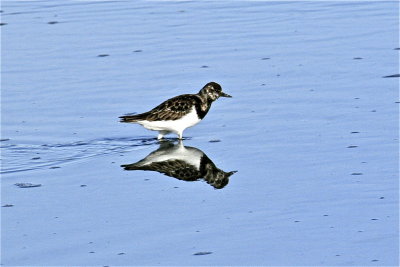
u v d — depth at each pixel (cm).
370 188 1491
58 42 2512
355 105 1934
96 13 2836
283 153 1688
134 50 2422
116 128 1889
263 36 2519
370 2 2883
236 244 1299
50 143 1795
